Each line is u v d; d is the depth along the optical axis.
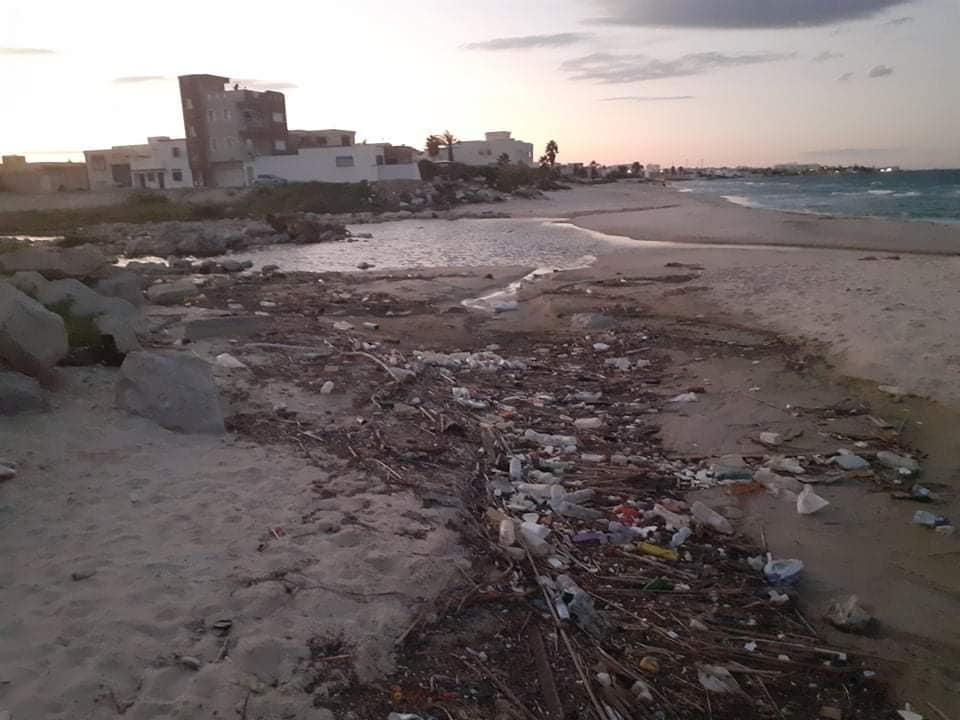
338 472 6.24
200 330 10.82
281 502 5.57
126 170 74.19
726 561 5.49
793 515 6.21
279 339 11.07
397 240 34.81
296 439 6.99
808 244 25.83
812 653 4.43
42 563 4.46
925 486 6.64
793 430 8.04
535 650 4.28
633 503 6.40
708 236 29.88
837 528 5.98
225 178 64.88
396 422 7.76
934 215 37.94
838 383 9.41
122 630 3.88
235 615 4.11
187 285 16.03
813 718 3.91
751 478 6.88
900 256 21.91
